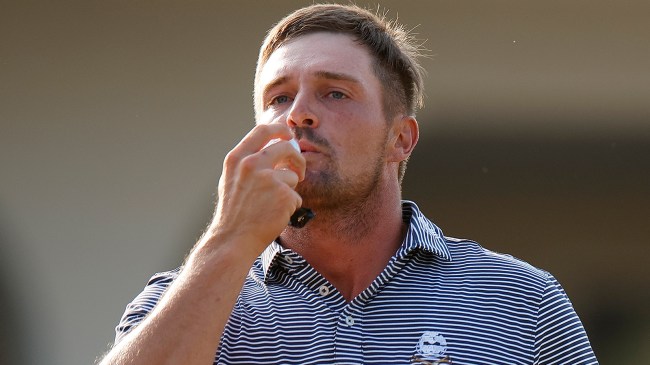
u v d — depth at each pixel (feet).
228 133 59.41
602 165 61.67
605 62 59.16
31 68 59.21
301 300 21.68
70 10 59.21
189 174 59.57
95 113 59.52
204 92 59.41
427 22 59.00
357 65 22.70
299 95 22.11
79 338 59.11
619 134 60.54
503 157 62.03
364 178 22.30
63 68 59.31
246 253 19.85
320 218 22.41
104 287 59.47
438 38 59.21
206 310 19.29
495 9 59.06
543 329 21.49
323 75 22.22
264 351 20.89
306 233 22.77
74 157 59.62
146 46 59.41
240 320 21.39
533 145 61.46
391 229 23.24
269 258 22.56
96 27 59.26
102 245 59.41
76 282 59.41
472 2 58.75
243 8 59.36
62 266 59.47
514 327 21.31
